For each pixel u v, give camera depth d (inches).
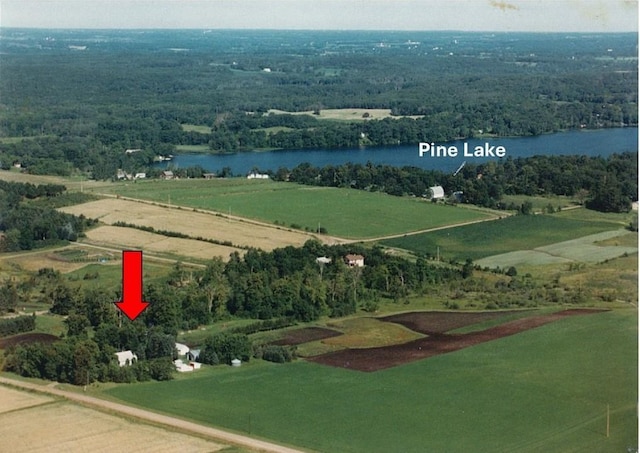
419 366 6510.8
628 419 5580.7
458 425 5492.1
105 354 6402.6
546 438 5334.6
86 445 5088.6
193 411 5644.7
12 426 5344.5
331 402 5836.6
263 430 5378.9
